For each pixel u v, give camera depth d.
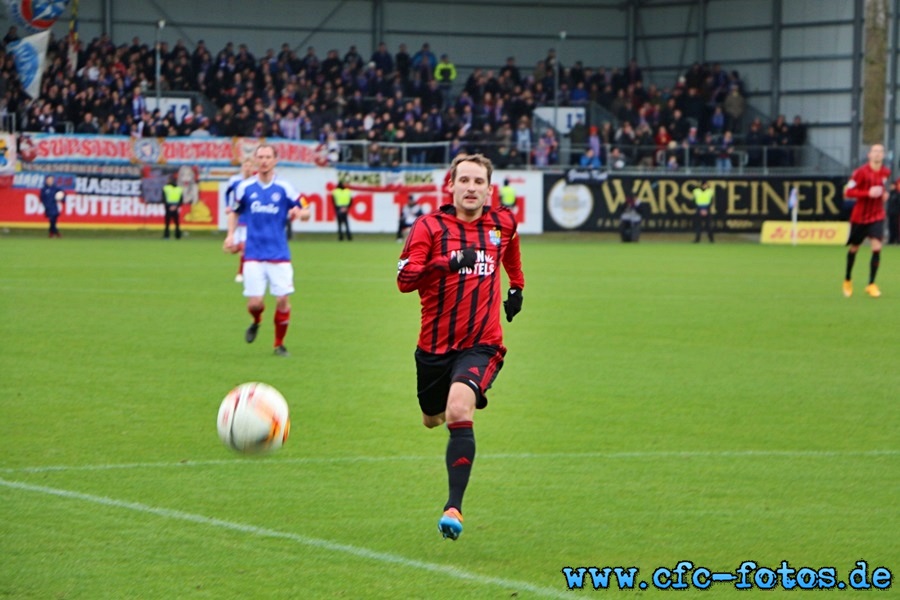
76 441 14.76
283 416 10.92
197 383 19.16
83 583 9.50
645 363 21.89
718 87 82.38
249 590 9.38
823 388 19.28
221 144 69.56
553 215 74.62
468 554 10.41
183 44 81.44
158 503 11.94
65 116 69.31
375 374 20.36
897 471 13.66
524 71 89.75
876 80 75.56
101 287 36.19
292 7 86.19
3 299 32.25
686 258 55.66
